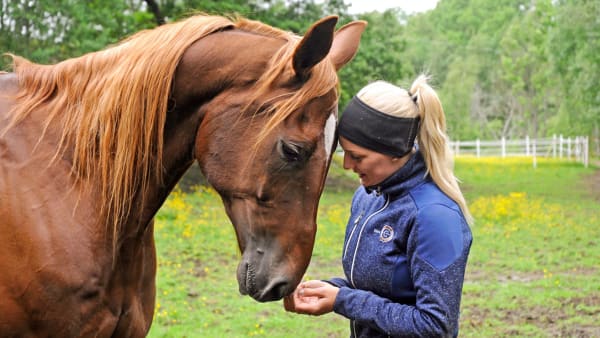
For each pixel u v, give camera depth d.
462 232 1.99
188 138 2.09
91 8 13.14
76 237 2.01
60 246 1.99
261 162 1.89
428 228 1.96
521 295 6.30
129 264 2.14
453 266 1.94
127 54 2.11
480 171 24.41
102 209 2.05
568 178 21.77
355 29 2.21
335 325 5.37
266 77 1.93
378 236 2.09
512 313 5.73
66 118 2.10
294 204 1.89
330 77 1.91
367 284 2.12
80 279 2.00
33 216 1.99
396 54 19.53
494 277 7.18
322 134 1.89
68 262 1.99
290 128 1.87
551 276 7.15
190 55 2.04
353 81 17.22
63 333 2.01
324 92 1.88
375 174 2.07
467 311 5.78
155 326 5.20
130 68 2.07
